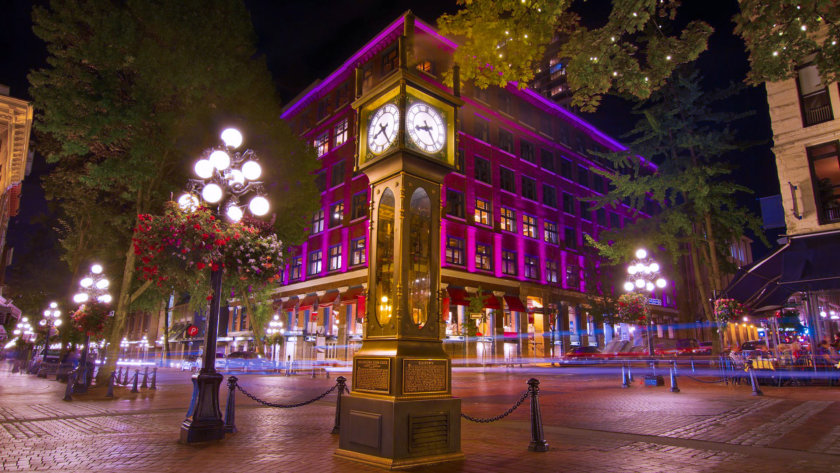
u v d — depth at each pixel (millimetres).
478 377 26156
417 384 5902
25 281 39875
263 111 24141
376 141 7105
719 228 26188
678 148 25984
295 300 43438
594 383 20531
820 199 18125
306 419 10219
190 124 19922
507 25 6684
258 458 6250
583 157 50844
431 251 6715
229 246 8094
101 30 17688
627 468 5684
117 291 25047
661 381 17938
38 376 27531
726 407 11406
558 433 8250
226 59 19906
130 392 16547
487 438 7820
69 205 23297
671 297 56781
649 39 6676
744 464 5867
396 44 37156
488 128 41938
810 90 18812
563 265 46000
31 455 6496
